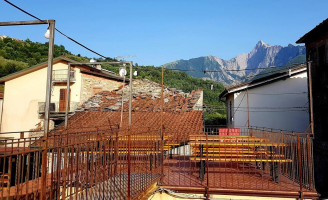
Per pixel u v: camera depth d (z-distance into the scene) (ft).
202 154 23.50
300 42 46.55
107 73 84.17
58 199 11.59
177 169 27.45
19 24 15.72
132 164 25.90
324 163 39.81
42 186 10.35
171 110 48.42
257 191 20.11
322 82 40.65
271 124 53.21
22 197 14.28
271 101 53.72
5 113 79.10
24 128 77.25
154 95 59.36
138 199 16.55
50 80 14.24
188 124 41.55
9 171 8.96
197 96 57.47
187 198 20.75
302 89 52.75
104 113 49.14
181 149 38.91
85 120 45.96
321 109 40.88
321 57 41.22
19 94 79.20
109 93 64.08
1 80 79.56
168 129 39.11
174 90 67.05
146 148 23.41
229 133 38.11
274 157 23.84
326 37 39.11
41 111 72.90
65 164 11.37
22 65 154.61
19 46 187.21
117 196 15.98
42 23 15.37
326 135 39.55
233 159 22.11
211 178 23.82
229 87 55.31
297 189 20.16
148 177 20.89
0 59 153.28
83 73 75.77
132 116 46.52
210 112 107.76
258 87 54.65
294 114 52.60
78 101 73.61
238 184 21.61
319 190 41.24
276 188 20.47
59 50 191.72
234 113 55.16
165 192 21.04
